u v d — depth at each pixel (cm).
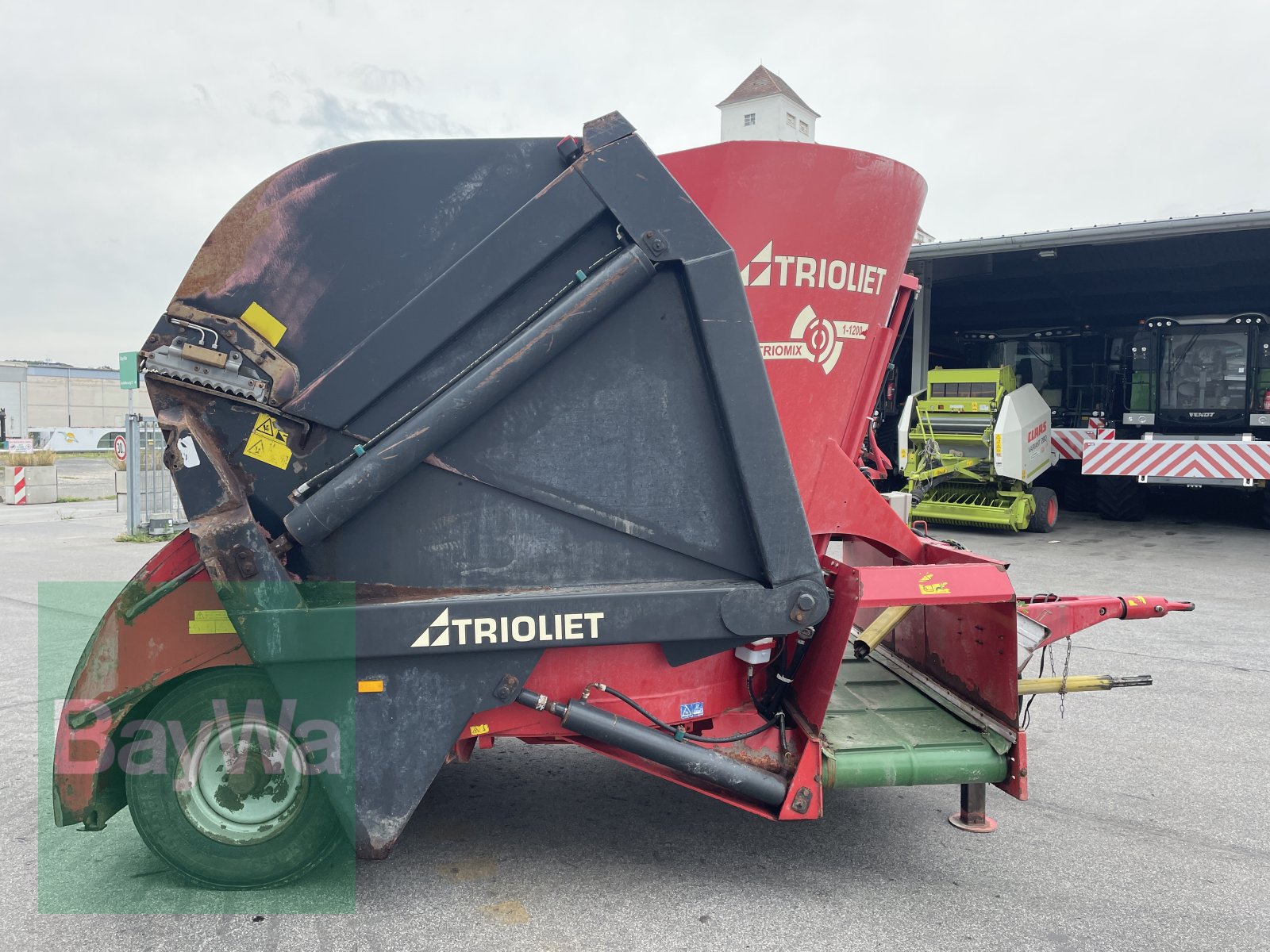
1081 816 382
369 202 274
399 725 282
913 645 412
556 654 304
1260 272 1585
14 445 2705
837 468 373
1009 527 1418
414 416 275
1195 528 1475
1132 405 1573
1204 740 479
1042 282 1727
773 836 356
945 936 283
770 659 337
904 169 361
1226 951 278
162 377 270
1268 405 1470
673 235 279
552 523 289
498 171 277
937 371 1455
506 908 297
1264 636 714
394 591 282
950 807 390
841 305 357
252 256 271
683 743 305
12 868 323
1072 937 284
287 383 272
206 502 271
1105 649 674
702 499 294
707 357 285
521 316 280
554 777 418
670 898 305
